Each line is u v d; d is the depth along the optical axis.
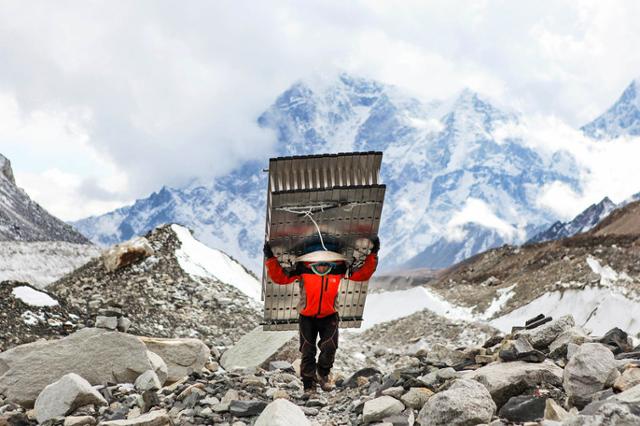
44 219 70.44
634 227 64.75
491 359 7.81
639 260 39.00
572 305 33.25
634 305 29.86
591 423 4.72
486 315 40.38
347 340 27.55
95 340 9.35
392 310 41.16
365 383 8.67
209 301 21.08
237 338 18.58
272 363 11.26
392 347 28.88
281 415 5.96
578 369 6.23
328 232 7.90
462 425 5.90
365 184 7.95
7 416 7.95
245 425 7.04
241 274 26.44
